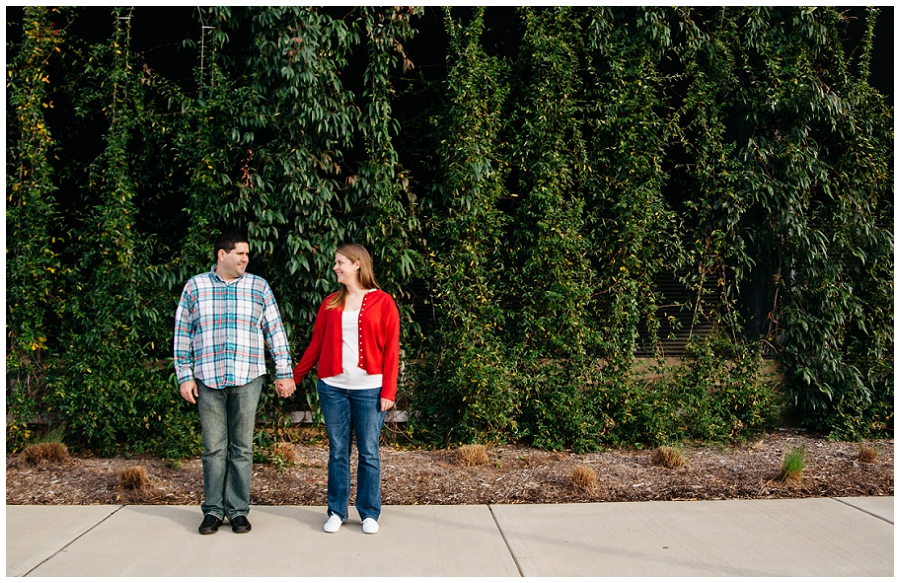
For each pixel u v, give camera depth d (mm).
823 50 5914
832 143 5906
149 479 4469
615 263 5543
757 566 3092
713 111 5664
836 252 5738
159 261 5473
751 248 5867
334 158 5281
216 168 5133
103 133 5637
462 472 4695
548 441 5336
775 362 5859
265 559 3172
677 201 6199
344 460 3574
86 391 5043
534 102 5441
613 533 3523
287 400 5469
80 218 5438
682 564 3119
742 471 4664
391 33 5156
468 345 5234
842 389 5691
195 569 3053
